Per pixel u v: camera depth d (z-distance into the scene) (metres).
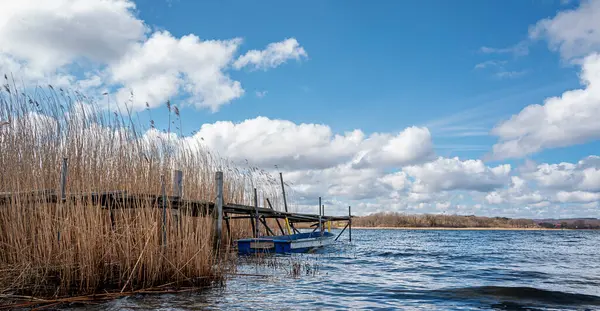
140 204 9.82
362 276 12.72
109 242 8.91
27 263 8.08
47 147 10.80
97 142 11.48
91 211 8.64
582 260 19.73
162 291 8.70
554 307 8.53
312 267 14.45
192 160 16.20
